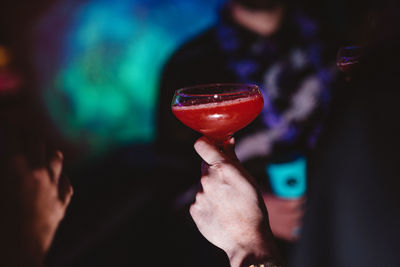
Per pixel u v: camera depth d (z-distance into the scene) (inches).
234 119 32.4
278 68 62.3
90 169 175.3
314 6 62.1
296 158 47.2
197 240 70.9
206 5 243.6
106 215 122.6
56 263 97.3
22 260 20.0
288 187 46.4
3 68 152.3
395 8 20.7
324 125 24.9
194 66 66.4
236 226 28.0
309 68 62.0
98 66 223.1
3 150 19.8
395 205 19.5
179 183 66.4
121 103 231.5
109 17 225.6
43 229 21.4
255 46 62.9
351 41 28.8
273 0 57.3
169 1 241.9
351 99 22.4
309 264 23.8
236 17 61.8
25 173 20.0
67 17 205.3
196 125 33.3
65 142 199.8
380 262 20.1
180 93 35.4
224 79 65.7
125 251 102.6
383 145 20.1
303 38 61.6
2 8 170.9
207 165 30.1
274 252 26.8
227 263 65.5
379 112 20.5
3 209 19.2
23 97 163.6
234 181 28.0
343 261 21.8
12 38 173.6
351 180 21.2
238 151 63.1
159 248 92.8
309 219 24.1
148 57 241.9
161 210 86.8
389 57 21.0
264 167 62.6
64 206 23.0
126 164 175.0
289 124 62.3
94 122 219.8
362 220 20.7
